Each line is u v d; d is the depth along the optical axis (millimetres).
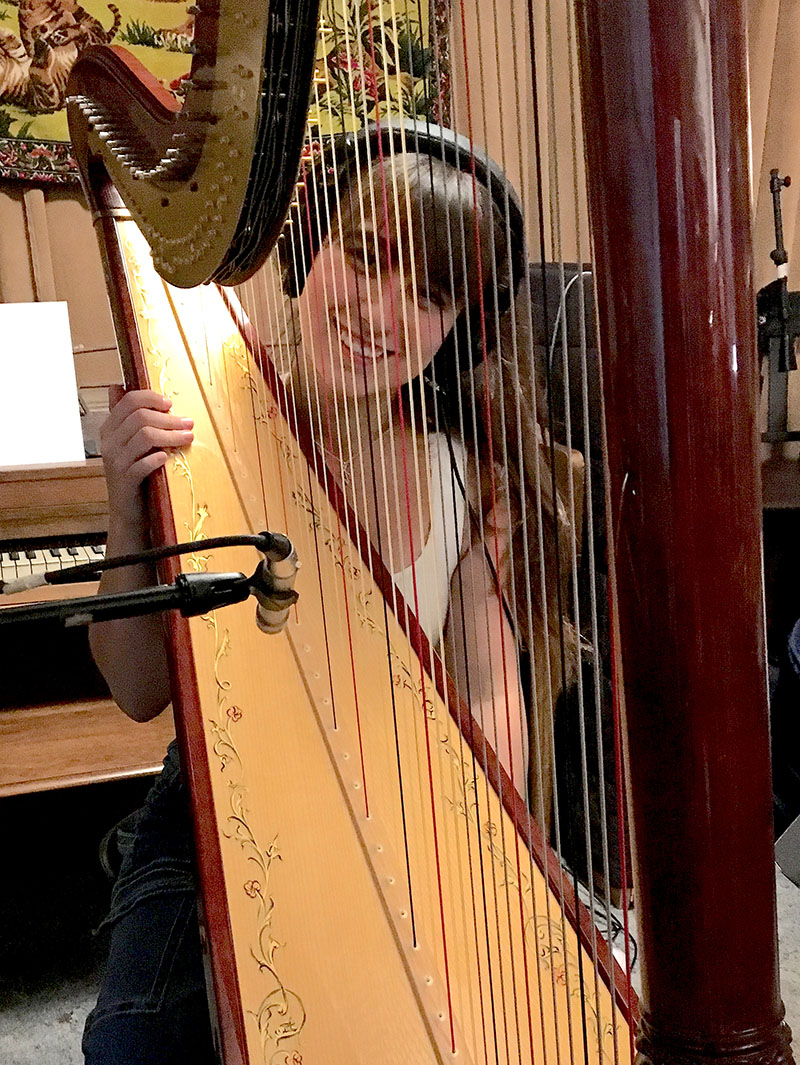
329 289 862
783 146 2021
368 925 705
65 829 1748
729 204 303
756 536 316
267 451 942
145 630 950
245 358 1002
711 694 312
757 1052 321
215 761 757
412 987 679
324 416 988
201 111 570
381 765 803
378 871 740
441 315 790
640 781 327
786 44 1983
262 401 977
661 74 295
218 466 910
